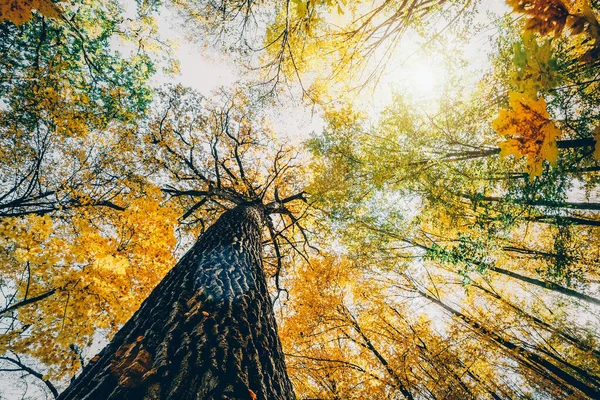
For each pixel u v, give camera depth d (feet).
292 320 30.01
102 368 4.55
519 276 22.52
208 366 4.44
